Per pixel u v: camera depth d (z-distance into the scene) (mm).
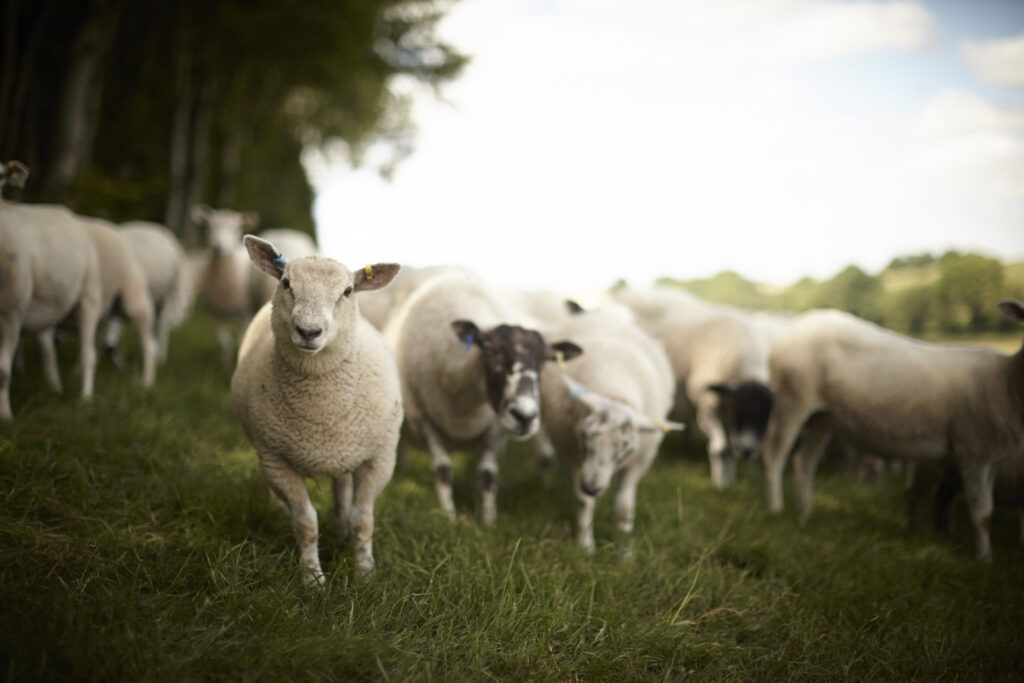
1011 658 3338
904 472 8578
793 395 5875
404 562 3451
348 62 17172
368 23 16609
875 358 5457
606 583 3646
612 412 4223
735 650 3211
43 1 10352
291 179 28125
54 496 3398
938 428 5137
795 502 6086
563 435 4809
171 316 8516
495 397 4500
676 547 4504
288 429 3189
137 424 4668
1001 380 4859
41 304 4766
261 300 8695
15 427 3975
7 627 2402
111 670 2299
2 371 4355
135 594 2809
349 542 3670
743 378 7418
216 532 3520
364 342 3352
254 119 21031
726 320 7887
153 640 2523
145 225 8352
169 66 15828
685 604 3590
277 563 3316
